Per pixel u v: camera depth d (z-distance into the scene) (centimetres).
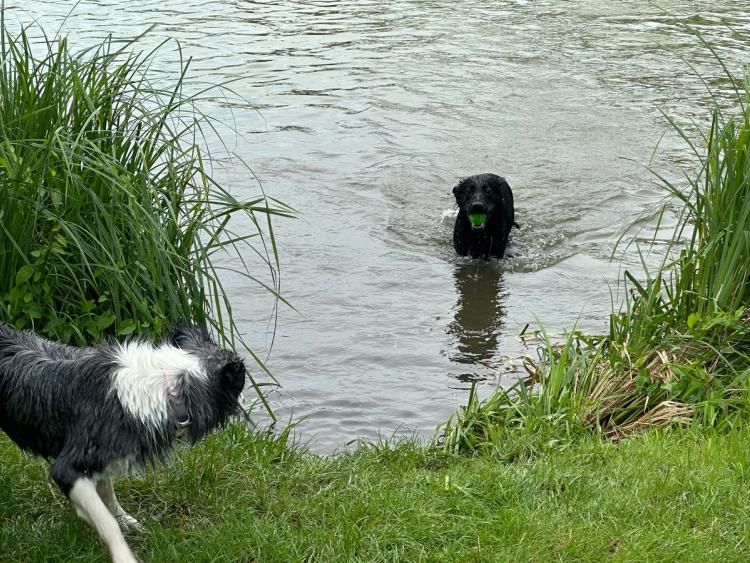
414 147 725
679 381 478
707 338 492
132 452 392
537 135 743
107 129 476
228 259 600
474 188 607
